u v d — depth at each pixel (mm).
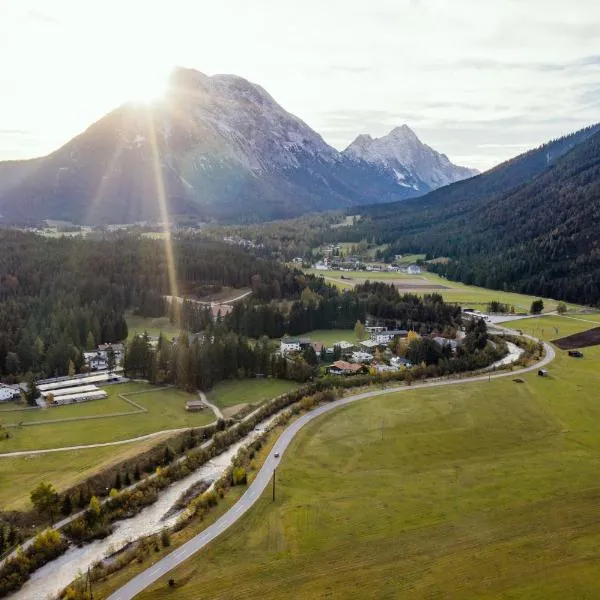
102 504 95875
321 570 72000
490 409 130875
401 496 91062
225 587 69188
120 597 67938
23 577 77250
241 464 105062
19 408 138375
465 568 71812
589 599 65688
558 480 95688
